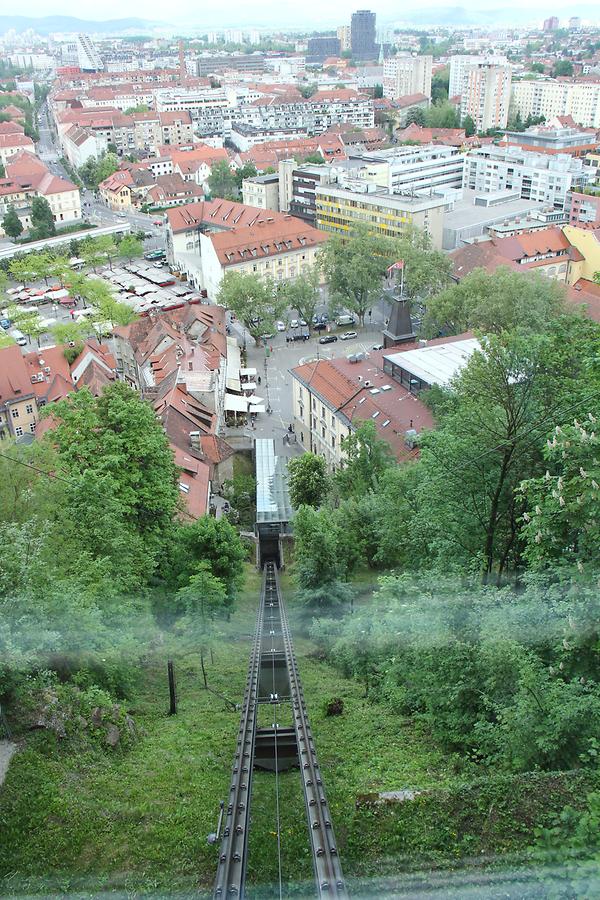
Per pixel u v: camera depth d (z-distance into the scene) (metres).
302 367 85.62
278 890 18.88
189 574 44.62
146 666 38.66
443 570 33.28
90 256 156.12
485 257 119.00
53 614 28.67
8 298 144.50
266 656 40.09
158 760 26.12
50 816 22.17
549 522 23.42
